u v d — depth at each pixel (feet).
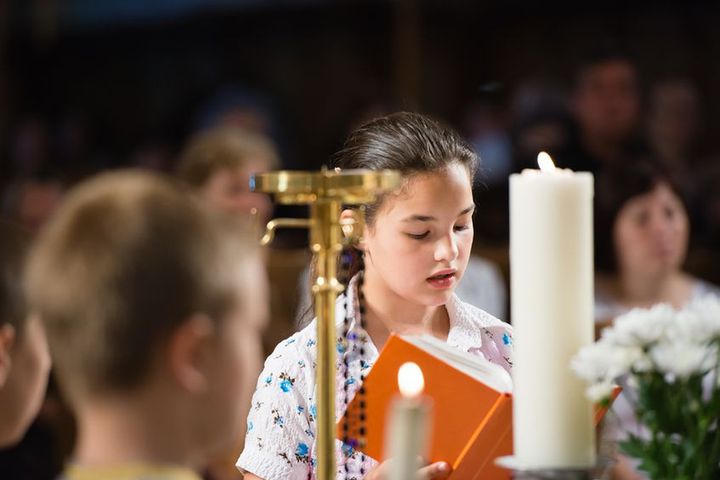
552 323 11.13
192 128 53.83
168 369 8.87
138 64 55.98
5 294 12.57
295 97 54.08
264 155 27.91
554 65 50.08
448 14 51.96
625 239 25.50
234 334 9.10
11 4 57.47
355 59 53.47
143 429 8.88
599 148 39.70
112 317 8.73
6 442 12.96
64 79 56.90
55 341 8.93
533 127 40.11
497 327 15.67
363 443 13.23
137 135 55.88
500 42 51.13
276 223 11.54
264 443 14.75
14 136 54.90
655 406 11.09
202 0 55.31
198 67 55.42
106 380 8.80
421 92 52.26
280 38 54.29
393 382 13.07
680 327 10.97
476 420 12.82
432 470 12.88
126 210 8.93
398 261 14.65
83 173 41.32
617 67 40.22
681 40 47.73
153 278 8.77
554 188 11.13
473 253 32.94
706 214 39.04
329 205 11.59
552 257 11.14
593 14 49.19
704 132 45.55
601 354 10.83
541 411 11.16
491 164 42.16
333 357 11.69
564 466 11.11
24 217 40.52
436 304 14.78
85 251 8.84
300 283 26.30
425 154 14.56
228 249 9.09
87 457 8.96
